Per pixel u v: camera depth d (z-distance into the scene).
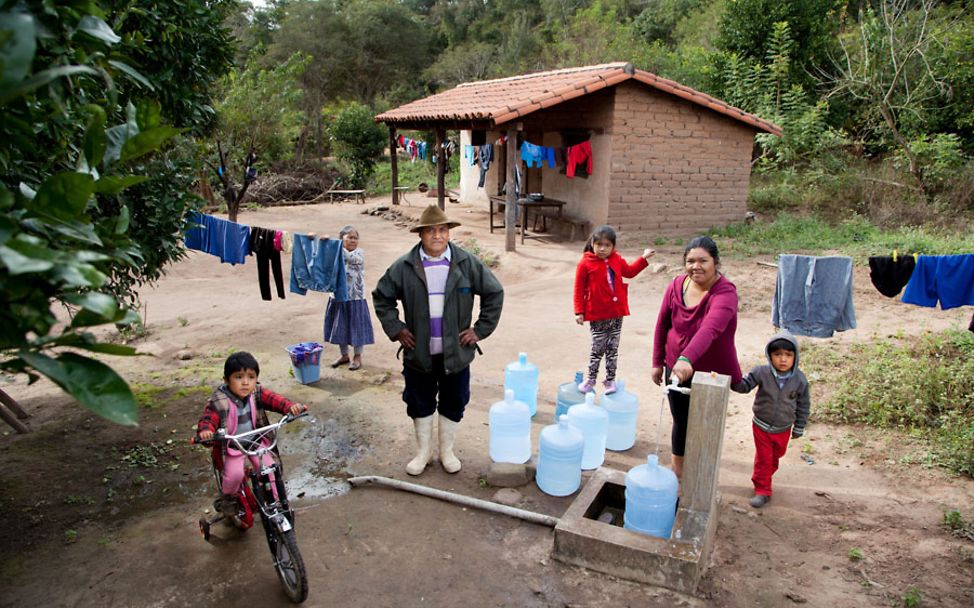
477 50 48.12
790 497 4.75
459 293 4.79
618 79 13.93
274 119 22.08
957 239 11.84
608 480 4.68
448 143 24.72
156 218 5.10
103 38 1.89
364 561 4.12
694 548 3.81
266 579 3.96
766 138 18.48
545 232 17.14
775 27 20.45
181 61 5.24
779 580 3.85
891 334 7.82
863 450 5.36
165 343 8.96
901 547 4.09
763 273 11.03
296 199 28.39
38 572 4.03
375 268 14.48
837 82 18.77
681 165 15.36
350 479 5.08
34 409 6.75
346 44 45.28
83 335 1.63
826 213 16.28
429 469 5.32
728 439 5.78
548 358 8.05
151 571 4.04
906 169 16.84
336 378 7.37
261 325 9.76
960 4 19.33
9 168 2.90
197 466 5.43
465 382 5.10
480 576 3.97
